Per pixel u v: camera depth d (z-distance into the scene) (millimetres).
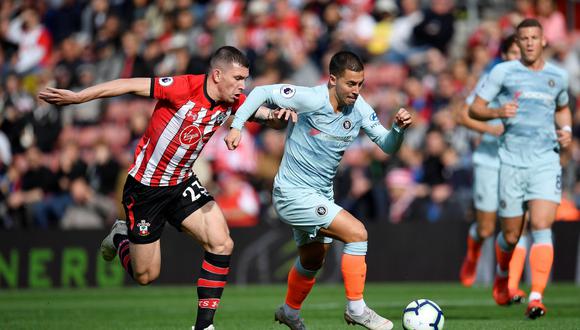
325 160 23922
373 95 59812
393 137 23328
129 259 25062
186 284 49219
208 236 23750
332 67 23062
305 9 67125
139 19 71875
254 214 52094
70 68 68000
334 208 23531
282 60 60656
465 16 66812
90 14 74250
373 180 51406
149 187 24047
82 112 62906
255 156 56531
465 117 33906
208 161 54844
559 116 30156
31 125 61094
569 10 66312
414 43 63219
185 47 61500
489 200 35156
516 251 33094
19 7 76688
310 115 23531
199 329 23500
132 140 56406
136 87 23031
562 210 48438
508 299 32062
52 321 31359
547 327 25781
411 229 48062
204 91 23281
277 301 39406
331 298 40500
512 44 33000
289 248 48656
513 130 29578
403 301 38000
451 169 50406
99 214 53469
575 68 59688
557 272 46781
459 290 43719
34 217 54656
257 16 66750
